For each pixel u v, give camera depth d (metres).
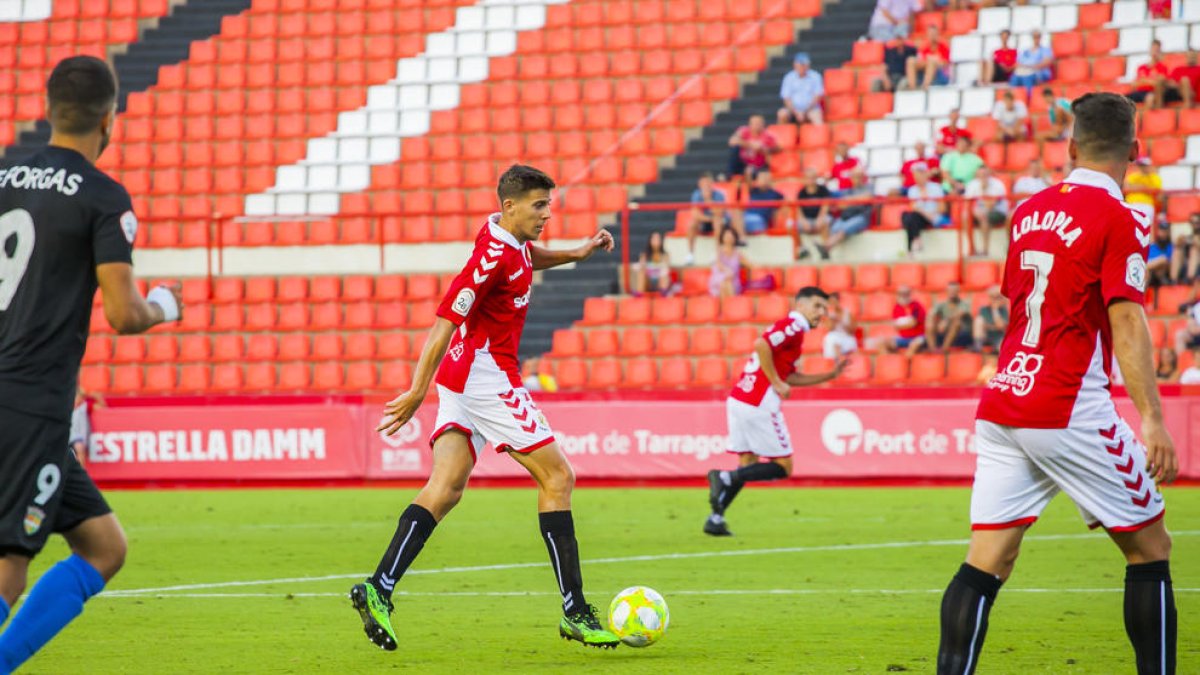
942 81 78.94
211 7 95.88
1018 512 16.03
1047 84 77.44
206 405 57.09
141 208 84.75
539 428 21.33
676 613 25.25
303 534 40.47
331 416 56.31
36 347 14.95
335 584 29.83
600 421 55.12
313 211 83.50
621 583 29.55
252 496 53.31
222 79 91.56
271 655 21.33
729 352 68.12
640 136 82.38
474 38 90.25
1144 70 74.75
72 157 15.31
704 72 85.31
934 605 26.03
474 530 41.16
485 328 21.41
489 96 87.19
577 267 74.69
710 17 87.56
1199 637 21.91
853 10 86.00
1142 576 16.17
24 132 91.19
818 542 37.16
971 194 69.00
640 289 71.75
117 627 24.11
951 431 52.81
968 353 63.22
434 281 75.94
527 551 35.91
